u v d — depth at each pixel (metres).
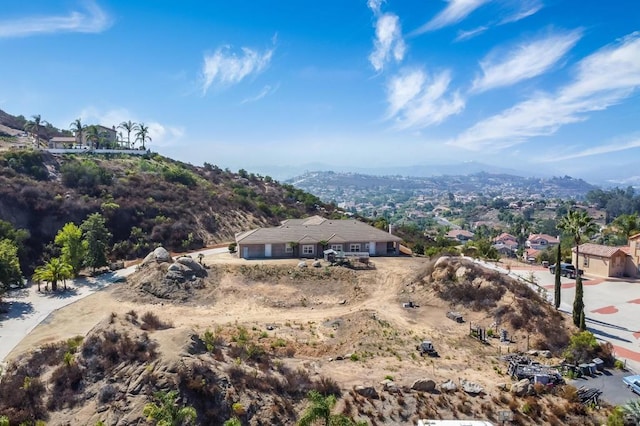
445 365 33.88
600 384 31.31
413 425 25.78
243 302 48.41
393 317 44.28
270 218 94.81
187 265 53.66
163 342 29.12
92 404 25.39
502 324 41.50
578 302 39.91
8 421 24.16
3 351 34.12
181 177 95.19
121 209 72.50
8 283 46.72
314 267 57.38
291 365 31.59
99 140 114.75
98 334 29.47
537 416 27.00
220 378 26.78
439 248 71.00
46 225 63.50
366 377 30.84
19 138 117.25
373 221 103.50
